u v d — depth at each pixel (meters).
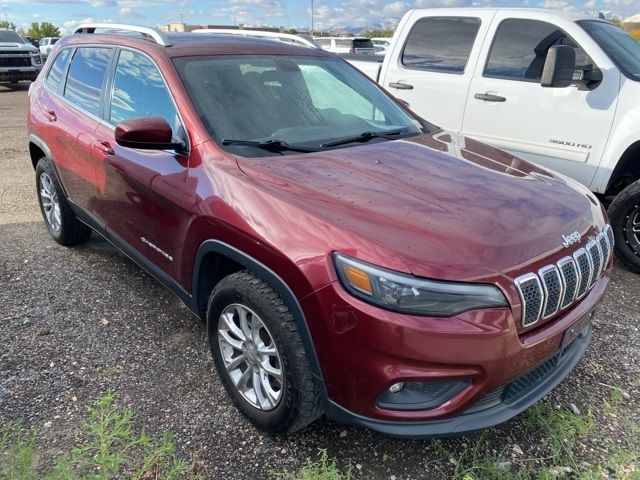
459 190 2.52
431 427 2.09
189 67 3.11
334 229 2.12
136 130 2.66
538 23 4.99
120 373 2.96
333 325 2.06
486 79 5.25
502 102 5.13
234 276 2.46
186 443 2.47
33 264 4.27
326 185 2.45
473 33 5.40
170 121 2.97
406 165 2.79
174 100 2.96
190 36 3.55
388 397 2.10
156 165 2.95
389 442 2.52
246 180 2.48
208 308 2.63
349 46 19.58
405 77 5.86
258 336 2.44
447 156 3.02
